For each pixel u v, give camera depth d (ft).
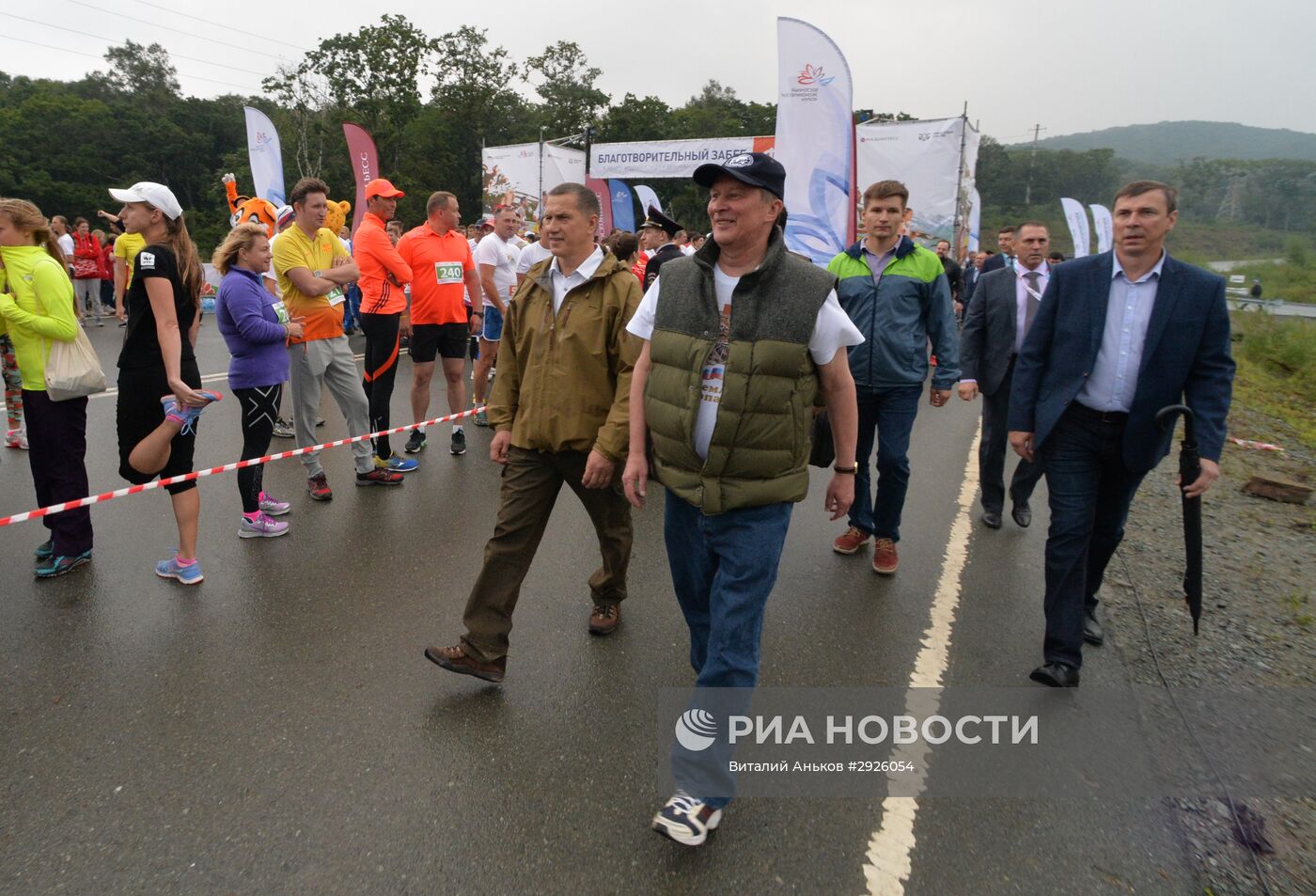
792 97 20.97
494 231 24.73
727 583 7.90
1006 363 16.88
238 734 9.32
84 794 8.26
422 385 20.85
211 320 49.73
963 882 7.53
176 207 12.57
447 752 9.11
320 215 16.57
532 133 194.08
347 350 17.78
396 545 15.12
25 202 12.67
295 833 7.81
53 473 13.11
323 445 17.33
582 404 9.97
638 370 8.72
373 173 39.78
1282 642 12.66
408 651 11.31
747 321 7.56
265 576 13.58
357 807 8.20
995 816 8.43
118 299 43.27
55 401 12.78
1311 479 24.02
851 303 14.30
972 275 48.42
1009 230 27.48
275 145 37.11
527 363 10.28
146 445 12.49
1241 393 40.73
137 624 11.83
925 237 49.90
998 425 17.19
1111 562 15.74
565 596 13.28
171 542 14.93
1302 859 7.98
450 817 8.09
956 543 16.44
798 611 13.09
